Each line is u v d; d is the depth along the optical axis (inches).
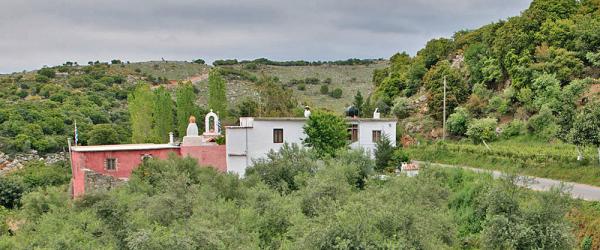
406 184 1098.7
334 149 1598.2
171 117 2504.9
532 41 2151.8
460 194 1280.8
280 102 2564.0
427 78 2541.8
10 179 2027.6
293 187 1381.6
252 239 866.8
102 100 4018.2
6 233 1215.6
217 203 1060.5
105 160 1624.0
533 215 877.2
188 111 2507.4
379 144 1636.3
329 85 5418.3
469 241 1138.0
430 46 2925.7
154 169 1503.4
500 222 874.8
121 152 1644.9
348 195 1040.2
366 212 754.2
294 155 1472.7
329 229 713.6
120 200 1055.0
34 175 2213.3
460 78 2370.8
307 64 6643.7
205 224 810.2
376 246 698.2
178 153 1734.7
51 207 1100.5
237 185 1274.6
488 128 2000.5
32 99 3836.1
